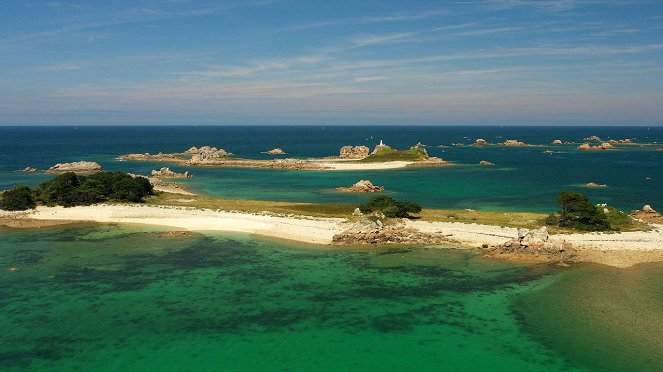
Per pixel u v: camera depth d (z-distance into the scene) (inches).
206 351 1612.9
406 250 2748.5
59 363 1536.7
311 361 1551.4
